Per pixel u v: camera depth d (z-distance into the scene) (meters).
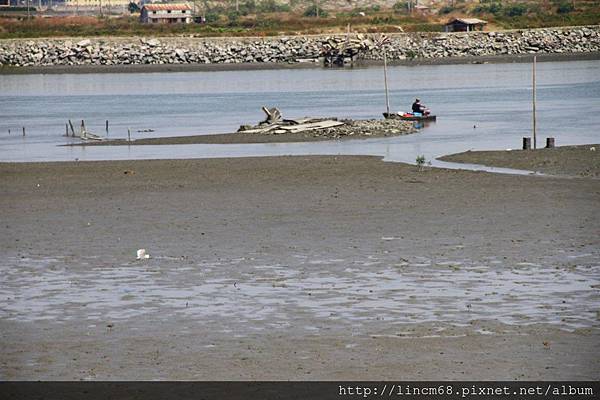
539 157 149.25
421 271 81.44
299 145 178.50
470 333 64.62
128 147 183.88
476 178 131.62
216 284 78.88
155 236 98.31
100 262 87.44
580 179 129.62
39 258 89.44
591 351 60.62
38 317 70.69
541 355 60.06
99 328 67.69
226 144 183.00
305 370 58.28
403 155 161.25
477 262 84.12
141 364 60.03
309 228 100.50
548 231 96.56
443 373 57.34
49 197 124.69
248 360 60.31
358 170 140.88
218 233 99.06
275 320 68.62
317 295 74.81
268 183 131.12
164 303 73.69
